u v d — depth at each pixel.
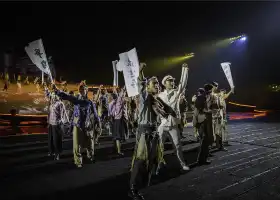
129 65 6.02
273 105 27.16
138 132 4.77
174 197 4.77
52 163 7.03
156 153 4.80
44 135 11.23
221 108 8.12
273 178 5.86
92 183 5.52
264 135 11.85
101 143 9.96
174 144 6.43
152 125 4.74
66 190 5.12
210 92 7.18
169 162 7.21
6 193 4.95
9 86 19.66
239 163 7.08
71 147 9.12
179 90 6.27
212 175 6.04
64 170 6.43
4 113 14.27
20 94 17.97
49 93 7.59
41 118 13.45
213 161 7.28
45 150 8.49
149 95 4.79
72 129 6.97
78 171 6.36
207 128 6.94
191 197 4.77
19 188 5.21
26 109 15.28
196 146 9.41
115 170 6.45
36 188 5.21
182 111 10.34
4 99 16.45
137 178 4.64
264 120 18.67
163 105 4.96
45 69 6.25
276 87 27.38
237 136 11.55
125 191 5.09
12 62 23.00
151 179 5.75
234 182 5.58
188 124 15.46
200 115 6.93
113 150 8.57
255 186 5.36
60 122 7.49
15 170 6.38
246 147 9.21
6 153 8.03
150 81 4.93
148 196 4.80
